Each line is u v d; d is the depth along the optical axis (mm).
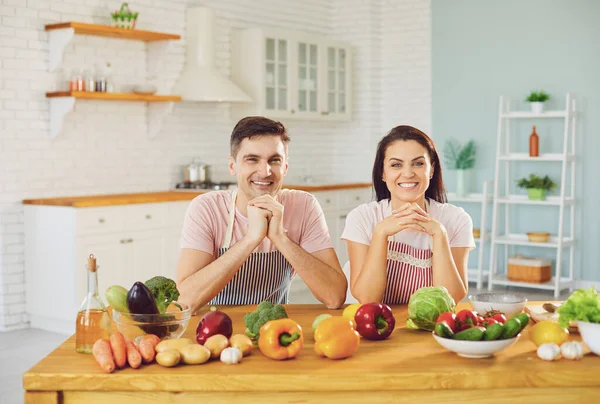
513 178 7332
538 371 1709
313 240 2719
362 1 7980
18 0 5488
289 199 2729
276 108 7113
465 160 7387
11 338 5242
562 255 7145
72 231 5207
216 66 6945
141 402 1723
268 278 2674
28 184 5617
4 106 5461
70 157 5883
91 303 1902
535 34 7164
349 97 7945
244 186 2490
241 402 1716
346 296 2781
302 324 2221
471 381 1698
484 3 7426
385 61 8070
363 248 2672
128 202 5480
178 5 6527
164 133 6594
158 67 6297
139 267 5598
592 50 6879
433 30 7746
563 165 6676
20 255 5566
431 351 1883
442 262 2451
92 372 1718
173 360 1746
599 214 6910
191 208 2666
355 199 7555
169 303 2059
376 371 1710
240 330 2115
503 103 7203
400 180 2518
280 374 1693
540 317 2121
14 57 5492
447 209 2732
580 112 6941
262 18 7367
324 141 8195
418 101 7895
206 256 2604
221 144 7094
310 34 7688
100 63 6016
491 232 7211
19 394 3957
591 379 1712
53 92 5594
